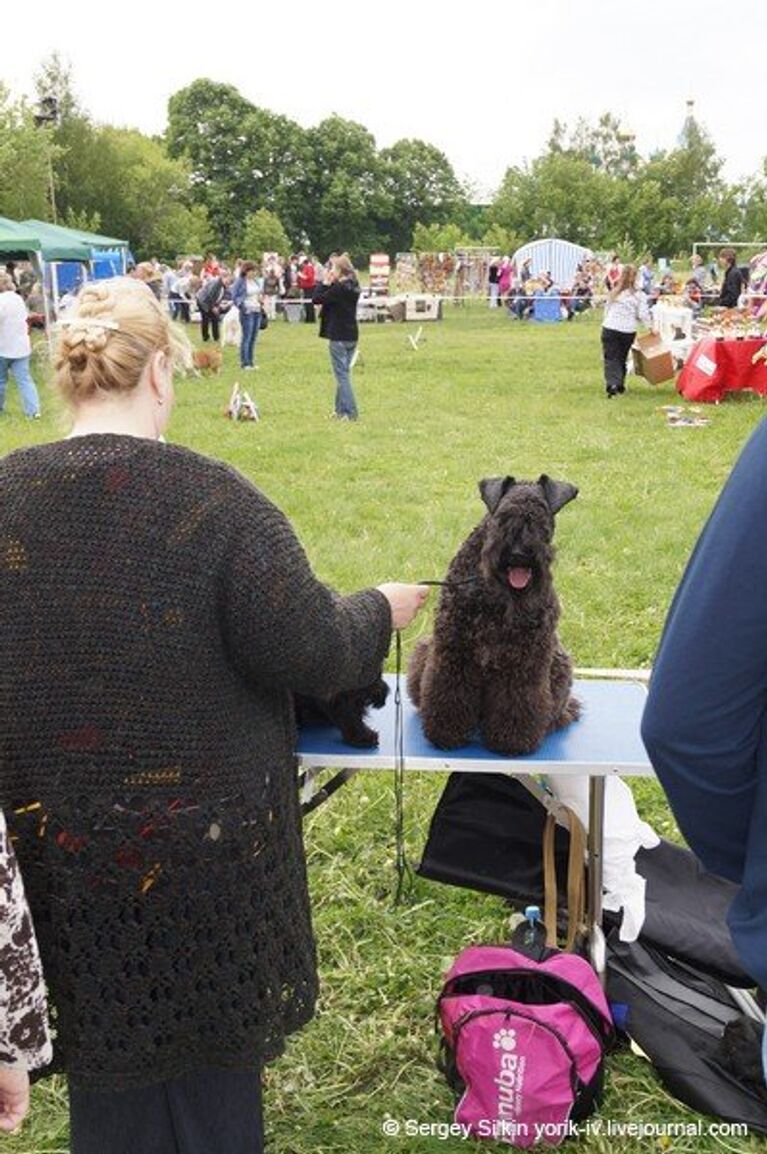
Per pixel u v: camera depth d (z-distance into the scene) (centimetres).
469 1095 281
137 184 6028
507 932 362
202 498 193
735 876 176
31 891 193
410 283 4497
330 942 358
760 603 147
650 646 590
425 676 309
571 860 317
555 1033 274
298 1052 311
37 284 2364
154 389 209
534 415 1398
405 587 243
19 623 189
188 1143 217
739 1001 316
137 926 193
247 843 198
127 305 205
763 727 160
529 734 295
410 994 334
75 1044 196
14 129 3959
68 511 190
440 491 963
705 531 157
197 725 192
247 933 200
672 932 334
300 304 3262
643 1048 302
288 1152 279
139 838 190
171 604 189
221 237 8531
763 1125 281
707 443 1184
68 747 190
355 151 8838
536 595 288
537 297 3331
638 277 1523
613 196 6234
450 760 293
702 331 1639
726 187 6294
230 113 8581
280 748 210
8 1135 286
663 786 167
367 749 302
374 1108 292
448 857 332
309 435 1233
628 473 1031
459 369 1975
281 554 195
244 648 194
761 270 2312
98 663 188
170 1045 198
